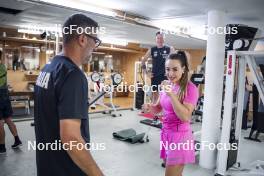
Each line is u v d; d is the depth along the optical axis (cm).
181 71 192
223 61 362
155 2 360
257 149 471
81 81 103
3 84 378
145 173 335
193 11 401
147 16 457
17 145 404
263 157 424
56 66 108
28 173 315
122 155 401
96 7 390
